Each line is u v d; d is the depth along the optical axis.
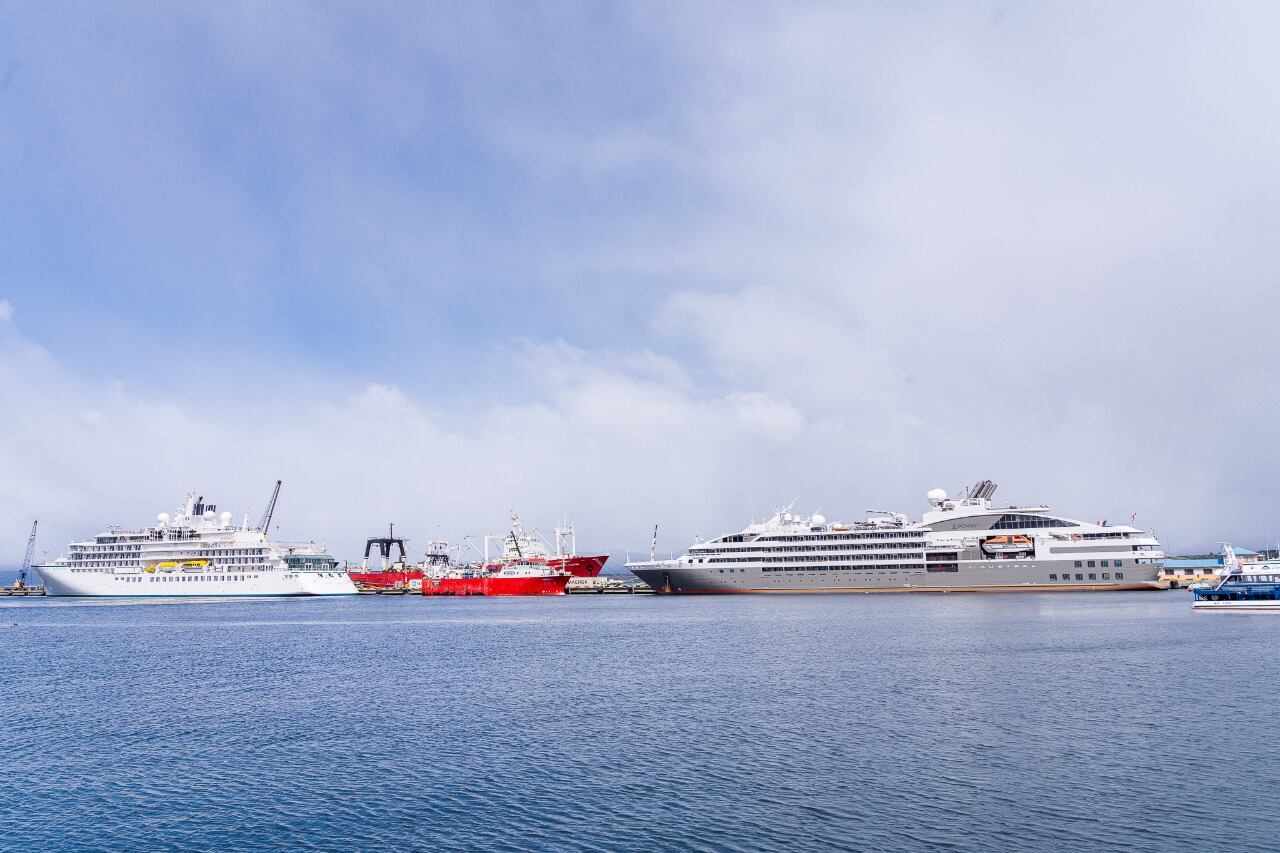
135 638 146.50
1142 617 150.00
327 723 68.69
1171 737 58.28
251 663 108.62
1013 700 72.44
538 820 44.38
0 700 81.88
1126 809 44.19
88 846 42.41
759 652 109.88
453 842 41.69
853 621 152.25
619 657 108.94
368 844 41.72
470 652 118.38
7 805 48.47
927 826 42.34
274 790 50.38
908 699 74.06
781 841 40.75
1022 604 187.75
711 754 56.31
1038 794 46.78
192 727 67.81
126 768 55.59
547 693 81.44
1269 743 56.22
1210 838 40.25
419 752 58.47
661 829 42.62
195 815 46.44
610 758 55.84
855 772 51.47
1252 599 160.12
